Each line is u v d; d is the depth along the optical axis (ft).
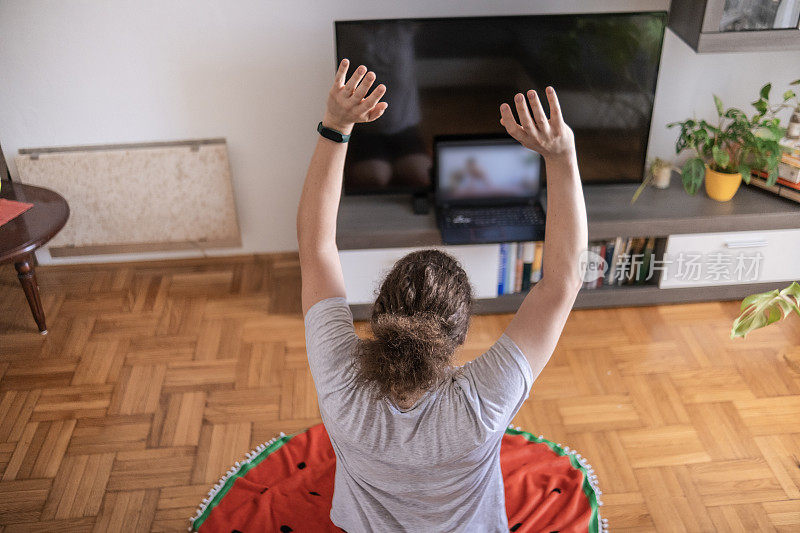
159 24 9.12
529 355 3.43
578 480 7.15
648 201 9.46
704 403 8.31
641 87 9.07
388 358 3.30
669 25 9.19
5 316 9.77
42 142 9.84
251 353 9.14
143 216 10.36
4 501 7.17
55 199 9.25
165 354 9.12
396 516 4.03
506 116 3.25
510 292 9.70
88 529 6.90
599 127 9.32
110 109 9.66
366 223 9.17
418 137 9.27
